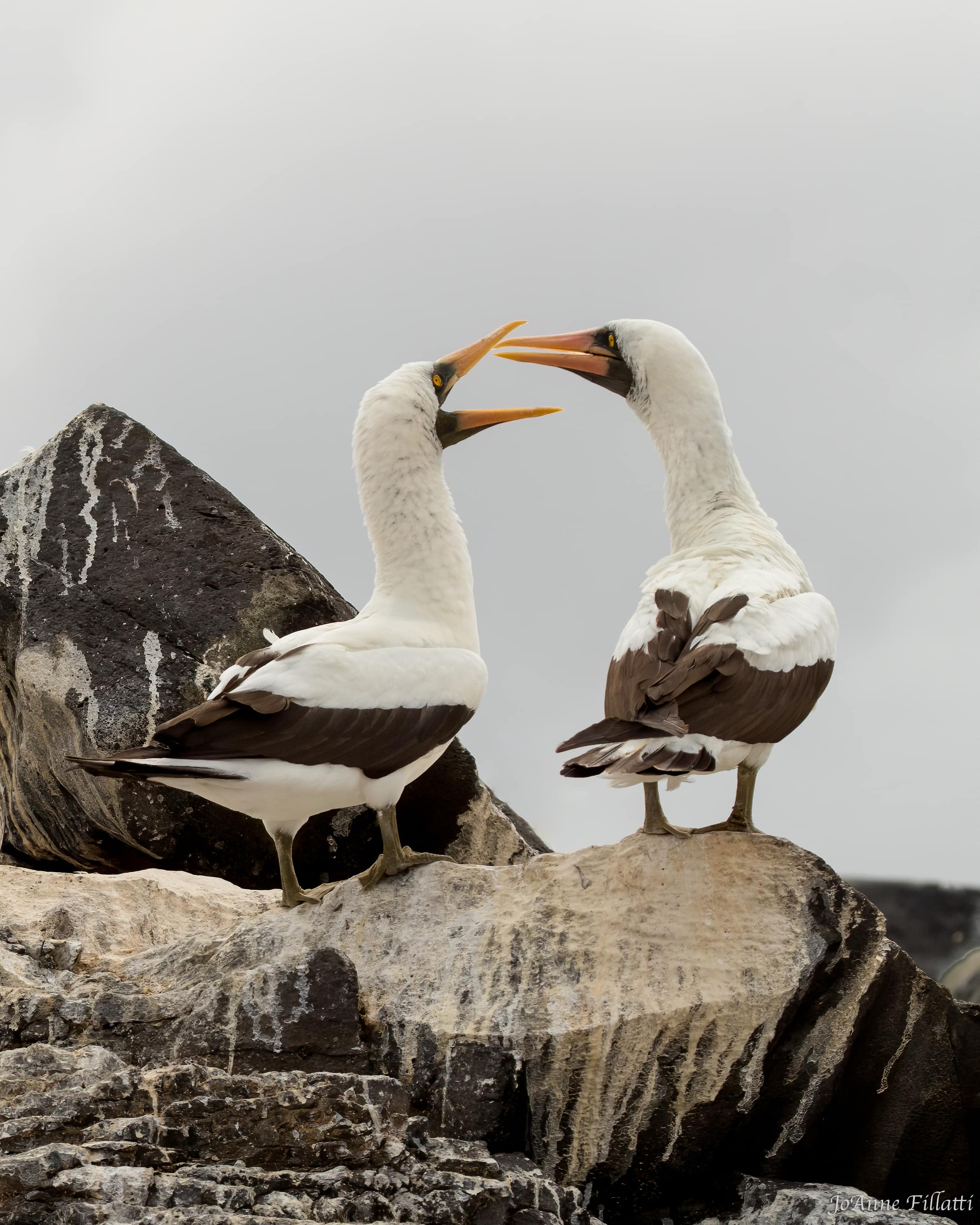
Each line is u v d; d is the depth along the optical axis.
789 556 12.40
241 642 16.23
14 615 16.97
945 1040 10.51
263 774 10.95
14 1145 8.61
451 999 10.57
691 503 13.11
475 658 12.24
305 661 11.37
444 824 16.41
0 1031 10.34
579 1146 10.34
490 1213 8.65
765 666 10.76
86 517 17.14
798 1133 10.41
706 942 10.46
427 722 11.69
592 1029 10.16
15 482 17.58
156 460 17.39
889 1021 10.44
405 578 12.55
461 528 12.93
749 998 10.12
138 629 16.30
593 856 11.19
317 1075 9.38
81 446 17.58
